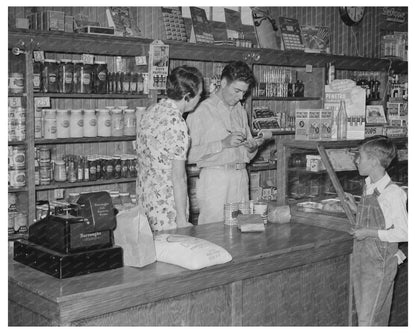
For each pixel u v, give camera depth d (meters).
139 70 5.34
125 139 5.20
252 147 4.38
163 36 5.92
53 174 4.96
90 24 5.09
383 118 5.64
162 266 2.74
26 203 4.68
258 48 6.15
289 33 6.89
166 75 5.27
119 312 2.49
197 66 6.35
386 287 3.34
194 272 2.70
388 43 8.36
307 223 3.80
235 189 4.42
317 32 7.29
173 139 3.58
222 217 4.36
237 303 2.93
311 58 6.80
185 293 2.69
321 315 3.42
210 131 4.36
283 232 3.55
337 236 3.46
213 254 2.78
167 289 2.61
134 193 5.58
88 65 4.92
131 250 2.72
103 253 2.65
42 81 4.73
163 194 3.70
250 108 6.23
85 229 2.62
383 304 3.38
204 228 3.63
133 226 2.70
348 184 4.07
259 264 3.01
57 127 4.87
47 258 2.61
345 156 4.01
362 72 8.23
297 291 3.27
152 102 5.27
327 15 7.80
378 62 7.70
